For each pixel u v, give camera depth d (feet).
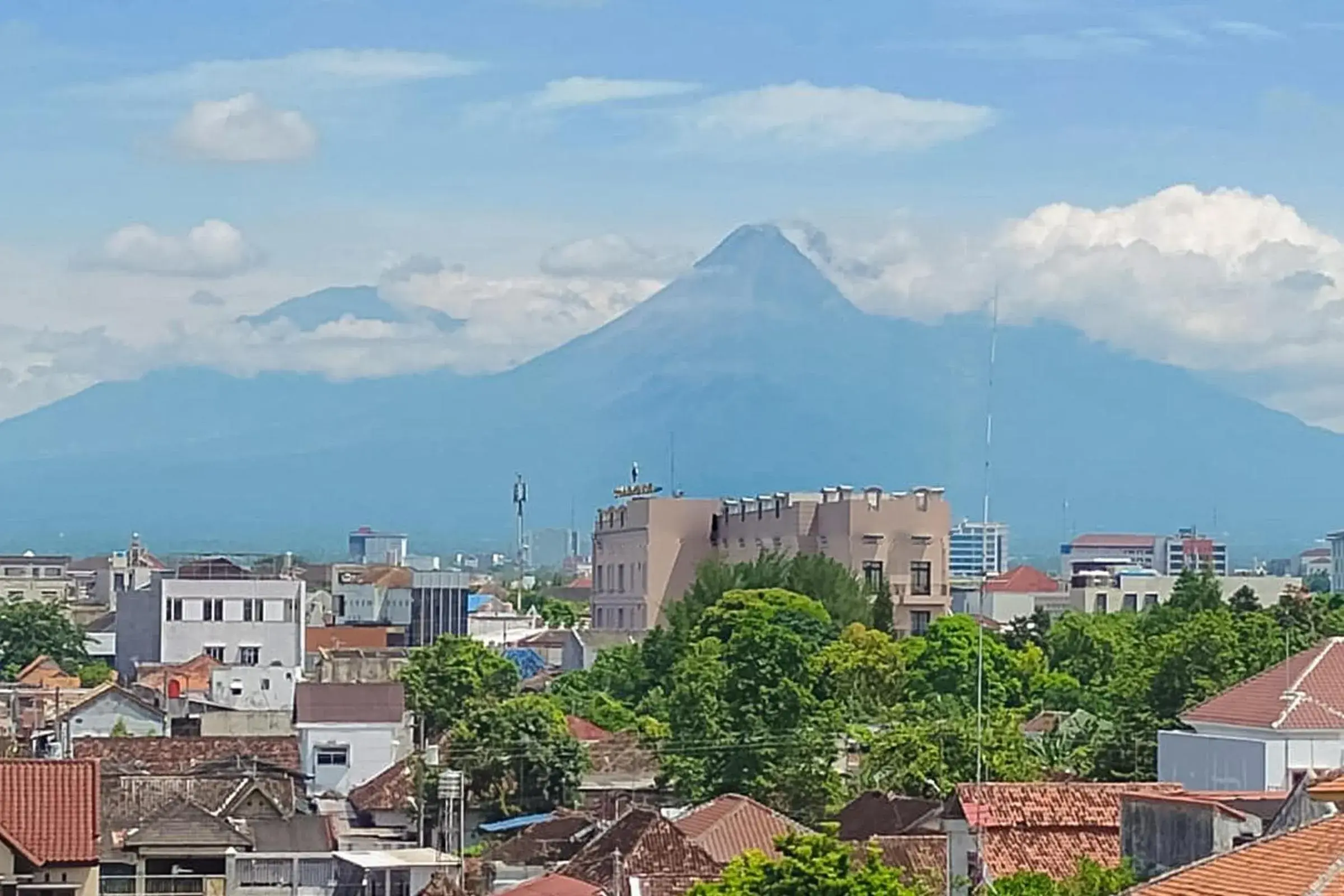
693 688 443.73
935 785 366.84
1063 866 220.02
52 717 488.44
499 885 297.12
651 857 279.28
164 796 352.08
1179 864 195.00
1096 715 433.07
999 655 554.46
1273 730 263.70
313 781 432.66
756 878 205.87
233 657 620.08
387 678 543.39
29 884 219.82
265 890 310.45
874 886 203.21
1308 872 119.65
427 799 376.68
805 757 398.62
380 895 304.09
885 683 521.65
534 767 399.03
